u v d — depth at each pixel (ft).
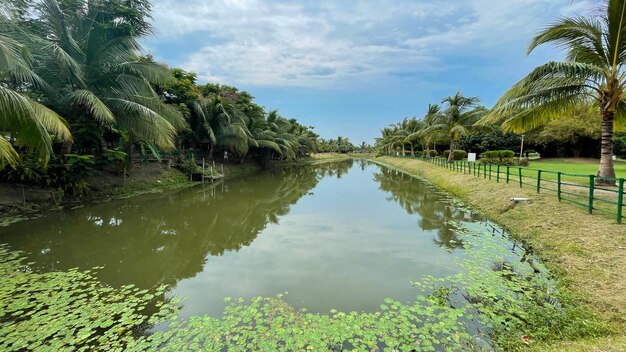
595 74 24.09
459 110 67.97
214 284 15.48
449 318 11.66
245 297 14.02
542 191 28.17
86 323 11.47
